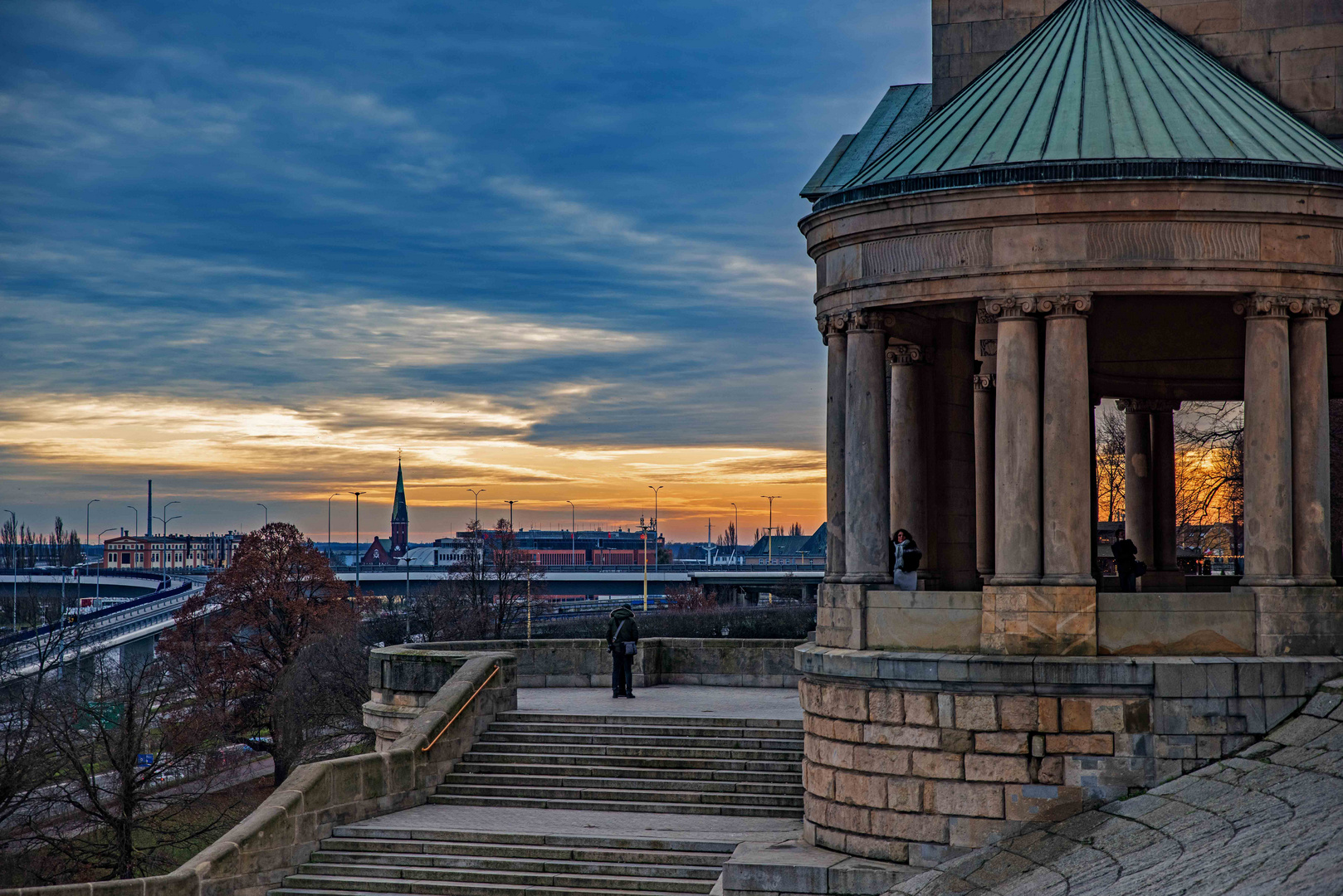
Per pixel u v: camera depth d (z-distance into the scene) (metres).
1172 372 33.72
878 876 21.08
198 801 71.56
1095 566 30.95
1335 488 44.06
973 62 32.38
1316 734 19.56
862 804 22.06
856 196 23.11
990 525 30.12
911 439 27.91
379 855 24.95
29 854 58.91
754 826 25.27
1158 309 28.33
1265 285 21.45
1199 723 20.47
